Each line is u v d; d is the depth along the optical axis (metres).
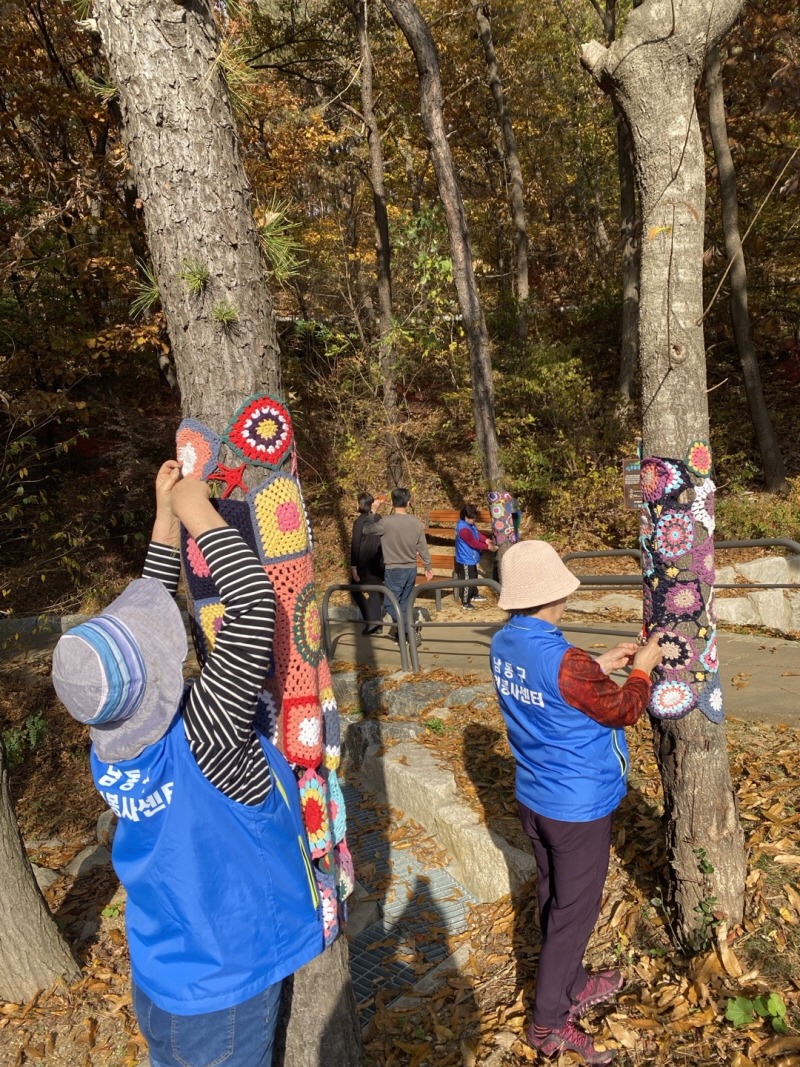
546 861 2.79
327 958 2.29
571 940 2.67
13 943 3.88
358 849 4.72
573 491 12.80
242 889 1.60
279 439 2.08
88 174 11.13
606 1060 2.65
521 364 14.49
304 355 17.05
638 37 2.84
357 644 8.59
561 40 20.08
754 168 12.52
